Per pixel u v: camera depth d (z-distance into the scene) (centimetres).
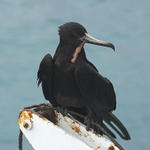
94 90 923
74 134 771
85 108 930
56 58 934
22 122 699
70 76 919
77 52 926
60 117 780
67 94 927
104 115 918
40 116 697
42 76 939
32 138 697
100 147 758
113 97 946
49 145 691
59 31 940
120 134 906
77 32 928
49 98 955
